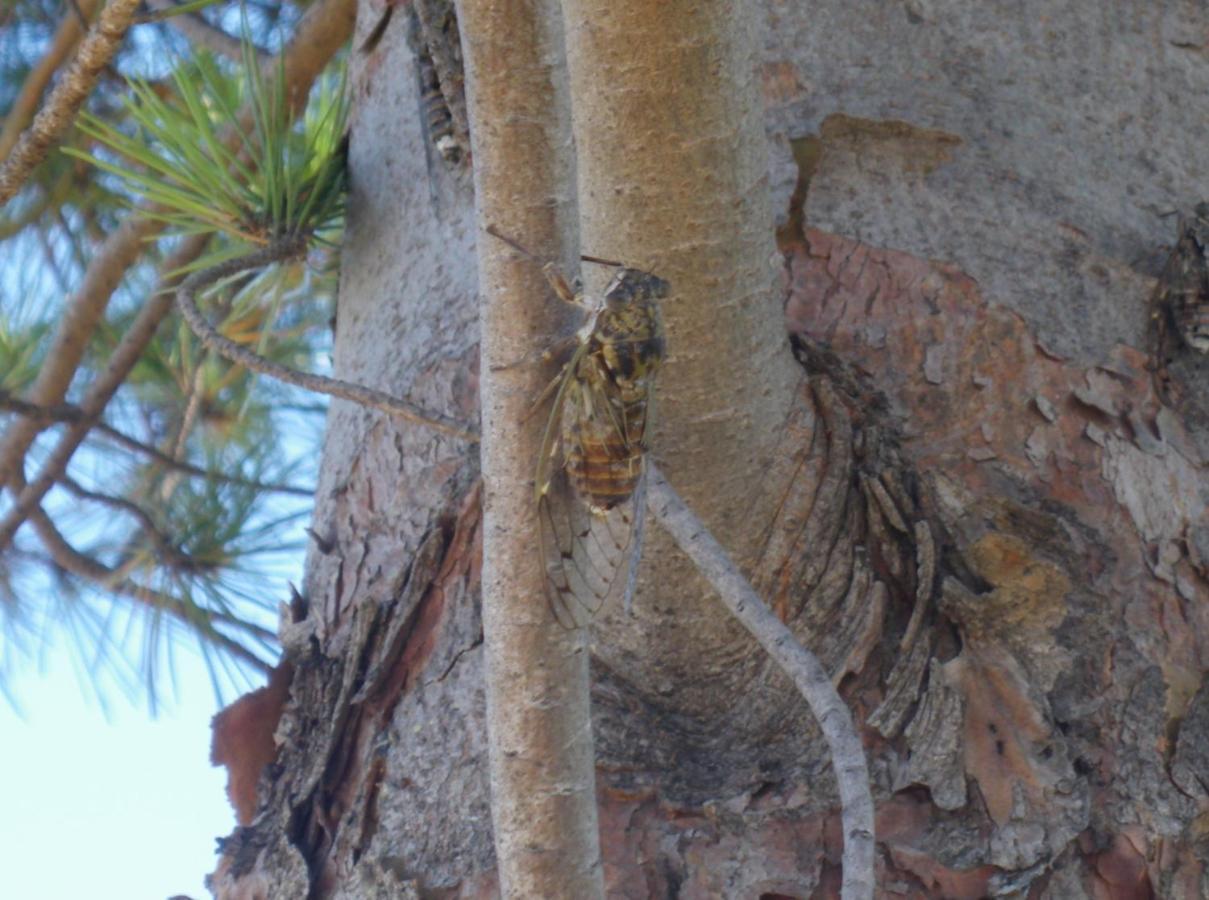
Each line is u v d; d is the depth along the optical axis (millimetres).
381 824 640
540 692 584
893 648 635
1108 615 636
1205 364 661
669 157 615
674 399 626
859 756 574
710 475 632
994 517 638
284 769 657
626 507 602
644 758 636
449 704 645
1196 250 661
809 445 637
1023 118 673
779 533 637
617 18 610
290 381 625
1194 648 639
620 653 641
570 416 586
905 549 638
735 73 613
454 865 632
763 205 622
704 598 633
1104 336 658
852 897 568
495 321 583
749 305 623
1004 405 650
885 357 652
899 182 667
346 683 653
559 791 584
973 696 630
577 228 583
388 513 666
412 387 671
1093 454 648
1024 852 623
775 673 638
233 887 648
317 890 642
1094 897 623
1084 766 630
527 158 579
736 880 626
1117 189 671
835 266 659
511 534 584
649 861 629
